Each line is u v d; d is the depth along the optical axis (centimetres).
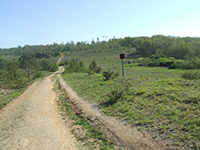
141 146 557
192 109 698
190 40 10212
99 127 770
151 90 1045
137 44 13462
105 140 659
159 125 644
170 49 8125
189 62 4666
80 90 1673
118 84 1445
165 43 9788
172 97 862
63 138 712
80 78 2828
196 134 533
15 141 689
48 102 1392
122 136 643
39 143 659
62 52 16000
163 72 3997
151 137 588
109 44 15738
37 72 4431
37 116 993
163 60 5988
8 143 676
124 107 899
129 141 601
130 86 1282
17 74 3672
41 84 2688
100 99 1177
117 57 10500
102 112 933
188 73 1748
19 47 17300
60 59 12538
